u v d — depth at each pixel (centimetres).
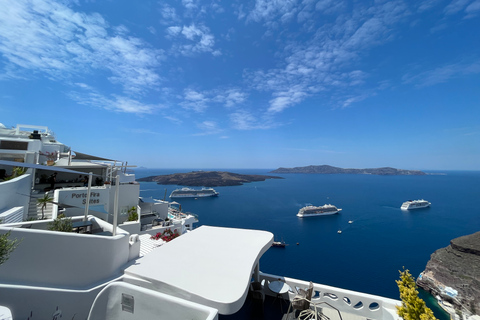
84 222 898
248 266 728
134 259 796
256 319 786
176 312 468
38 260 612
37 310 580
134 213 2045
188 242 941
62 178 1978
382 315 807
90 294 616
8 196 1166
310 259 7056
